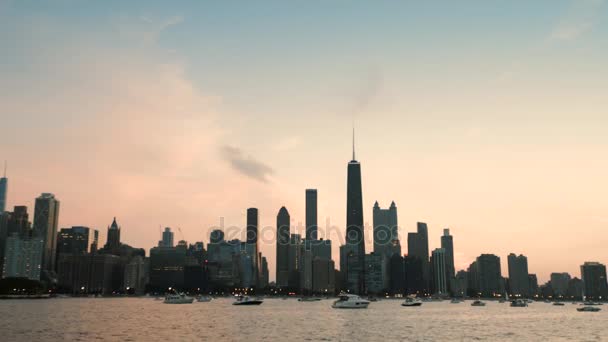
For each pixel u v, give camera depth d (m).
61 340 147.00
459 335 171.75
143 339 151.88
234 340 151.50
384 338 159.88
